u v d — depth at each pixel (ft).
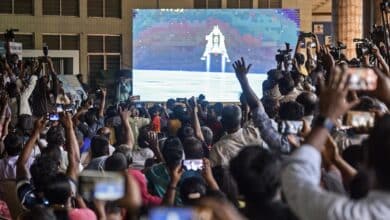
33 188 20.98
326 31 144.77
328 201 10.04
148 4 110.93
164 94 104.99
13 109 44.21
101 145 24.49
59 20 107.96
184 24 104.68
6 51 64.54
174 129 36.65
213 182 17.61
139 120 44.83
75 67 108.06
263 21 104.94
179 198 18.15
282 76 34.47
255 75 105.09
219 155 22.48
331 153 14.08
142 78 105.09
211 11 104.68
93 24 109.29
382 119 10.38
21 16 105.91
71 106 43.93
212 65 104.83
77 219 17.58
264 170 12.25
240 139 22.56
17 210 23.38
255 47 104.99
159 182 21.56
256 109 20.01
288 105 19.34
